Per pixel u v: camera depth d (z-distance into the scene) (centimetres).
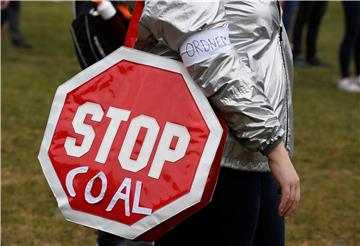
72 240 634
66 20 1936
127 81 332
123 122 329
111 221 326
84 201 329
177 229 371
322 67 1505
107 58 336
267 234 396
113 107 331
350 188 788
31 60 1407
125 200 323
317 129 1023
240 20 357
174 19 323
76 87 337
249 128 322
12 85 1180
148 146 324
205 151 317
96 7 477
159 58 330
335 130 1022
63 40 1648
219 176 360
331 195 764
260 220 394
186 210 320
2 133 924
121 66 334
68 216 332
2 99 1085
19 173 789
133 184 323
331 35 1930
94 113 334
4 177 773
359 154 909
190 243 371
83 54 491
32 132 937
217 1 326
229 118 324
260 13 361
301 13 1478
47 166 335
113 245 548
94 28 480
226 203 363
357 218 706
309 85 1329
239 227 367
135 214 321
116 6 476
